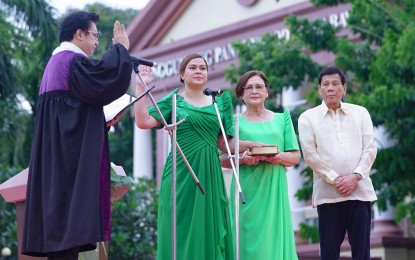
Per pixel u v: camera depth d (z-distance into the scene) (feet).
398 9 59.06
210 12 85.51
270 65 59.82
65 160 24.12
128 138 106.22
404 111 55.47
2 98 66.80
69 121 24.29
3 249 62.23
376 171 57.57
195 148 29.48
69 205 23.94
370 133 31.42
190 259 28.81
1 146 68.80
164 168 29.71
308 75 60.80
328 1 60.49
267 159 30.37
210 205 29.12
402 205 58.03
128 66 24.38
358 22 59.72
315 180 31.42
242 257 30.01
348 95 58.95
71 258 24.22
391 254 68.80
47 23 68.49
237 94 31.60
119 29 24.94
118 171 31.96
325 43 60.44
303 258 57.72
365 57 58.59
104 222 24.07
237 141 29.32
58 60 24.81
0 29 66.95
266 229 30.09
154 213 67.51
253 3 81.56
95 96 24.11
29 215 24.36
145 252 65.77
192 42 83.15
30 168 24.68
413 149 56.54
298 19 60.54
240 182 30.58
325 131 31.32
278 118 31.48
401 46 54.54
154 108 29.63
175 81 84.53
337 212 30.99
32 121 70.54
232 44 63.05
